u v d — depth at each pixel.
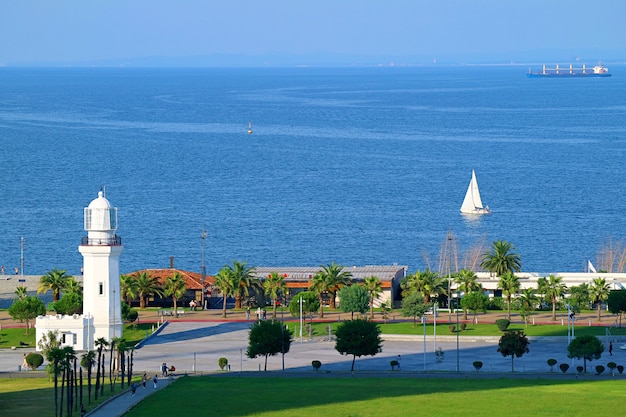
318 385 156.50
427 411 136.75
